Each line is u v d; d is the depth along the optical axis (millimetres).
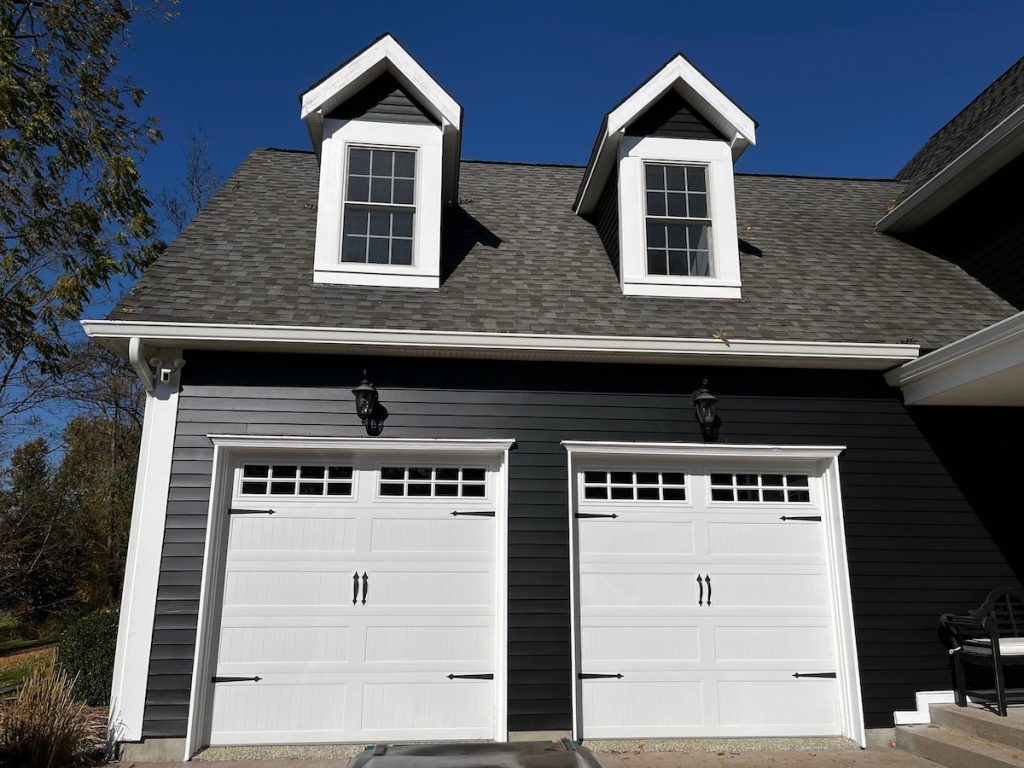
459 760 2400
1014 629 6008
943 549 6188
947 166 7453
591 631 5809
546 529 5867
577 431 6117
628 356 6113
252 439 5719
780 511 6258
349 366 6012
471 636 5695
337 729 5406
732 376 6398
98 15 9477
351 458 5934
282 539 5715
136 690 5145
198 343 5684
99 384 15680
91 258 10398
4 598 12570
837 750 5543
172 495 5555
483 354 5996
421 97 7180
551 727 5488
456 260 7309
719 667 5859
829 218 9203
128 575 5340
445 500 5945
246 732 5324
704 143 7523
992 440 6496
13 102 8562
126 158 9852
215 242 7043
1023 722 5074
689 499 6199
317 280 6574
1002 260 7379
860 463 6312
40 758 4598
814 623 6047
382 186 7094
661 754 5332
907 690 5828
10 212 9516
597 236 8234
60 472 13680
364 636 5602
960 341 5500
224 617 5504
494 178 9656
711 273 7227
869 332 6547
